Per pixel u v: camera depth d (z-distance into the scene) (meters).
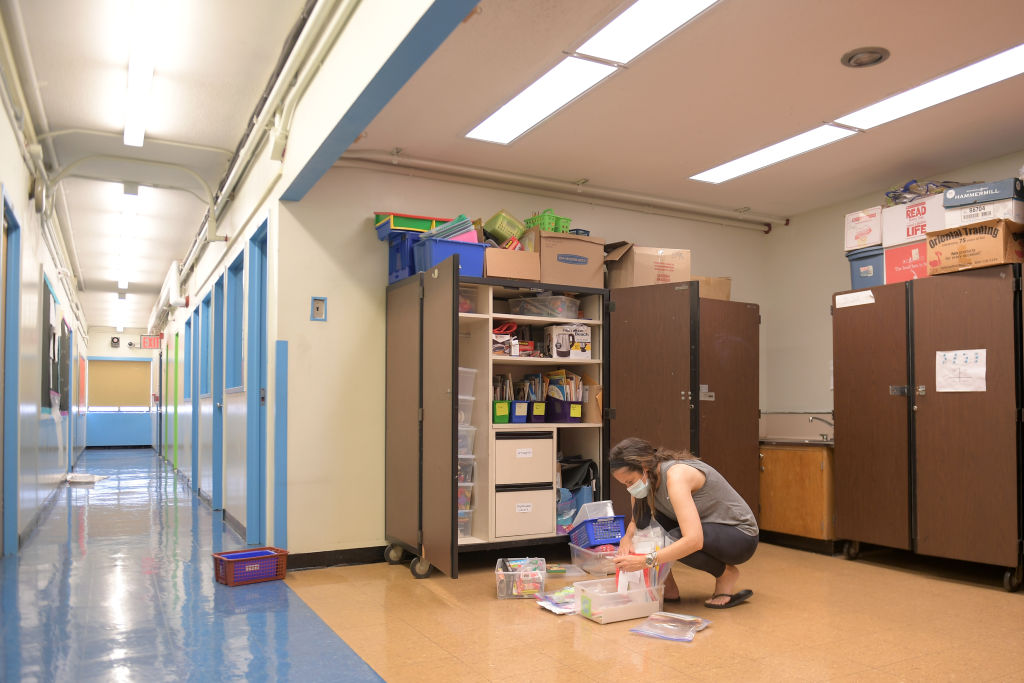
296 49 3.62
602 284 4.88
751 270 6.44
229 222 6.22
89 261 9.49
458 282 3.85
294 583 3.89
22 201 4.76
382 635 2.97
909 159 4.91
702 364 4.95
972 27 3.22
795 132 4.43
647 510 3.45
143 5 3.45
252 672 2.53
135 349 17.78
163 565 4.27
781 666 2.61
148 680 2.45
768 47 3.40
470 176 5.07
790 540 5.12
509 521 4.19
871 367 4.54
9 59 3.78
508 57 3.49
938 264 4.21
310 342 4.46
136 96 4.19
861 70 3.63
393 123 4.27
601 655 2.72
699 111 4.11
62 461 8.77
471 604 3.47
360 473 4.54
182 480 9.43
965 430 4.06
